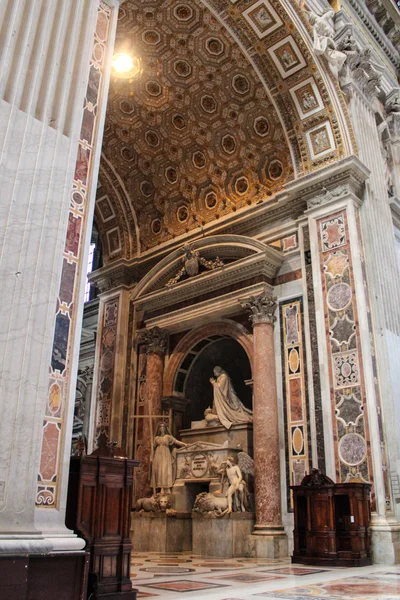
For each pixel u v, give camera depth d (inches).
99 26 251.9
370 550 337.1
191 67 503.8
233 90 503.2
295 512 347.9
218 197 553.0
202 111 532.1
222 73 497.0
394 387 386.3
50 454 175.0
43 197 186.4
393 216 498.9
